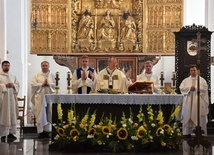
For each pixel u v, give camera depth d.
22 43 21.05
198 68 12.24
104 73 14.05
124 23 22.56
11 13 20.84
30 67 25.22
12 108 14.99
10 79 15.16
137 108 12.41
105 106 12.39
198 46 12.32
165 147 11.77
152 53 22.36
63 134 11.70
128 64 22.62
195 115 15.51
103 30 22.48
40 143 13.52
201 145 12.78
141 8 22.61
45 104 12.41
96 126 11.62
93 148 11.60
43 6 22.08
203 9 24.69
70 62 22.52
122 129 11.45
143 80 14.84
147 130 11.53
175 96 12.13
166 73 25.06
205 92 15.58
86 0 22.73
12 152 11.48
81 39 22.41
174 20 22.31
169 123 11.79
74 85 14.46
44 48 22.08
